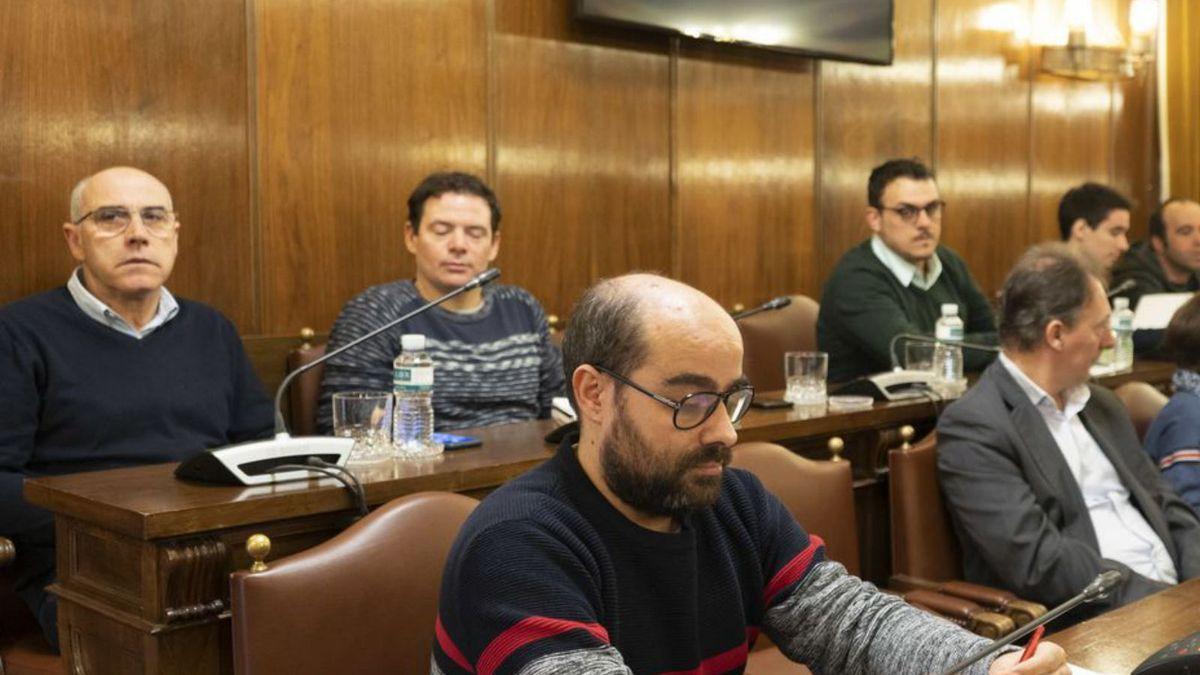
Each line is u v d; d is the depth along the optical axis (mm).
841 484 2430
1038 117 6320
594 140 4434
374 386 3045
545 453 2420
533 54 4238
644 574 1488
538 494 1463
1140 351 4418
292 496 2010
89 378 2754
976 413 2695
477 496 2273
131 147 3324
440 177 3246
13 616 2658
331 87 3727
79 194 2844
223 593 1958
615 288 1474
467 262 3182
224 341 3029
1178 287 5320
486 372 3203
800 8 4953
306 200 3689
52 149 3188
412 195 3271
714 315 1438
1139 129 6961
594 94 4426
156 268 2832
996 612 2336
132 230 2795
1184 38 6855
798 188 5152
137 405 2791
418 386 2396
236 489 2047
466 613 1386
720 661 1589
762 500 1703
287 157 3643
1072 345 2703
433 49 3961
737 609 1602
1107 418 2904
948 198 5840
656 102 4621
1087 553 2598
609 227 4488
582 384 1469
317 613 1684
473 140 4074
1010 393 2748
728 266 4902
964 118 5898
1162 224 5289
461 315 3225
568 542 1426
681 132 4707
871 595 1662
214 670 1954
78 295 2811
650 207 4613
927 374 3342
